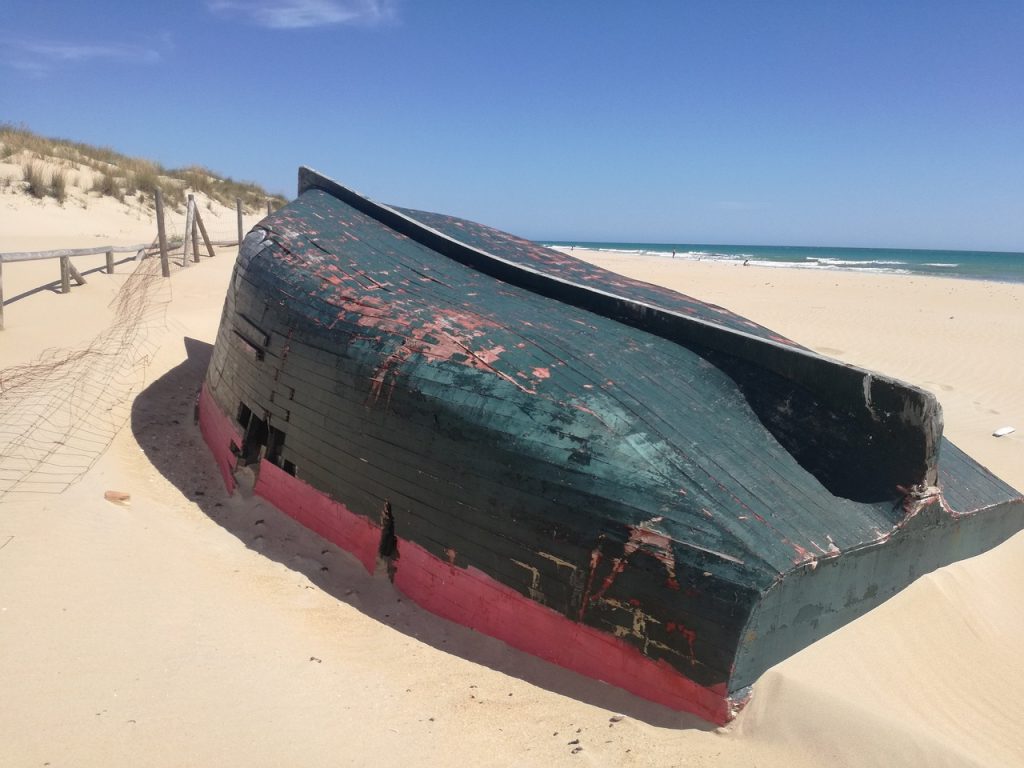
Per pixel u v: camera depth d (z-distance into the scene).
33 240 19.89
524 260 8.72
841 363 5.03
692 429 4.92
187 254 17.80
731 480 4.55
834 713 3.92
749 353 5.51
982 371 13.82
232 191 34.44
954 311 20.44
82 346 10.95
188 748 3.78
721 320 7.82
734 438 4.98
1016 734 4.16
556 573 4.59
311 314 6.47
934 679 4.45
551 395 4.97
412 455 5.30
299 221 8.09
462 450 5.04
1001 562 5.74
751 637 4.05
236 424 7.31
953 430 10.41
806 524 4.43
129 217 25.44
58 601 4.82
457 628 5.06
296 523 6.32
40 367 9.77
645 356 5.61
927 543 5.09
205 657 4.52
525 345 5.48
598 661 4.46
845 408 5.01
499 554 4.83
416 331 5.75
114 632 4.61
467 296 6.41
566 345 5.53
